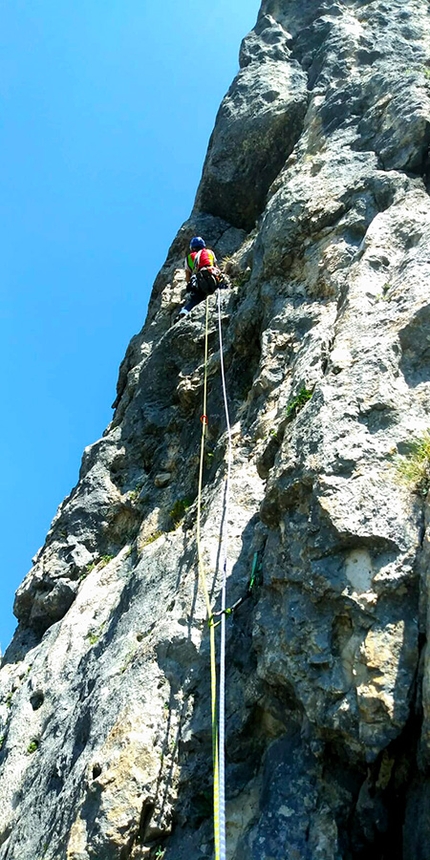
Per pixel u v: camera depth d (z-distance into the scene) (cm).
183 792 547
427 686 426
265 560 564
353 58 1178
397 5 1294
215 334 980
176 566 734
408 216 745
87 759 611
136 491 987
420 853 425
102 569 936
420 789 441
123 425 1070
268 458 657
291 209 916
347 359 608
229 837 502
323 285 823
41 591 1008
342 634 483
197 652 613
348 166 937
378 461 526
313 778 487
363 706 442
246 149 1220
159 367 1052
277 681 511
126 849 530
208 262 1082
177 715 586
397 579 470
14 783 743
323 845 457
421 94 944
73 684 786
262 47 1351
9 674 948
